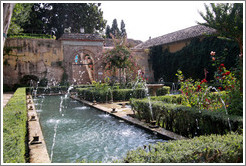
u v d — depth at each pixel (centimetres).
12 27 1698
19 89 1437
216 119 391
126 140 464
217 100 554
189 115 452
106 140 467
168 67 1983
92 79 2122
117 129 559
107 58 1465
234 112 428
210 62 1555
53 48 1892
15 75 1798
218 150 253
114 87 1301
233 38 793
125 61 1462
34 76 1834
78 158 370
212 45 1537
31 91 1673
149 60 2186
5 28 307
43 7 2659
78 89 1313
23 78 1808
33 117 640
